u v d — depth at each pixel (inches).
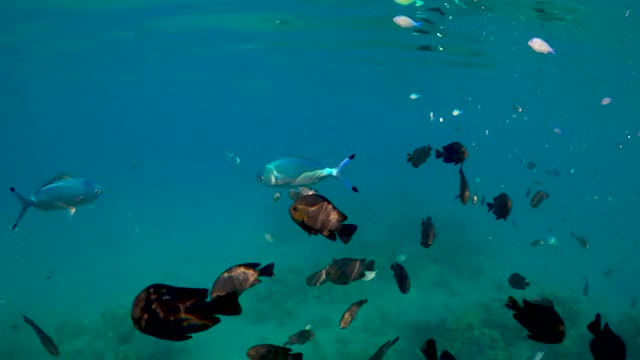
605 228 1273.4
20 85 1945.1
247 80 1913.1
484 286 701.3
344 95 2608.3
